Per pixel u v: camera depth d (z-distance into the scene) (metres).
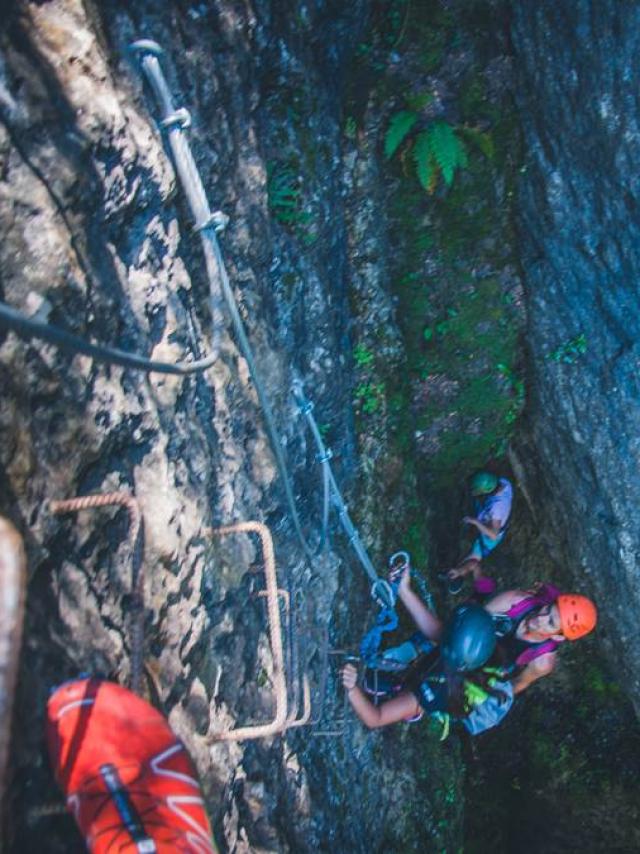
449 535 9.27
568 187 7.55
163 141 4.41
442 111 7.55
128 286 4.05
